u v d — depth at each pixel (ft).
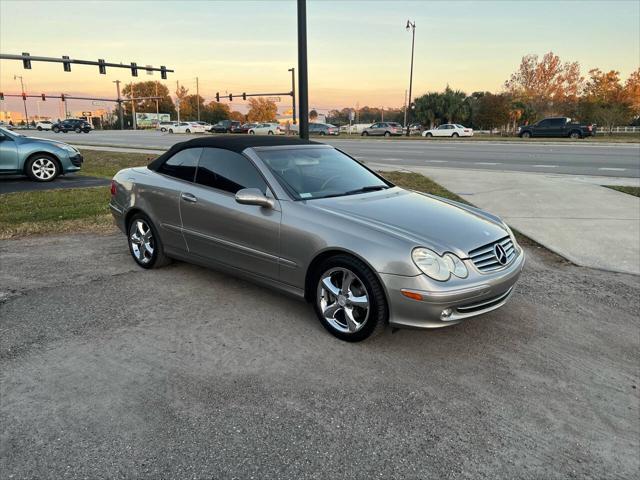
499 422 9.35
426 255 11.11
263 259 13.65
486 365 11.41
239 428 9.01
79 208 27.81
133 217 18.02
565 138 124.16
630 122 201.87
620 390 10.50
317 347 12.07
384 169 49.93
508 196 32.76
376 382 10.59
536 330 13.25
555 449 8.66
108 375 10.69
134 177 17.80
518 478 7.98
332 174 15.17
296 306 14.52
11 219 25.17
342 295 12.16
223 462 8.16
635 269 18.20
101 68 111.45
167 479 7.79
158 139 125.18
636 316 14.20
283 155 15.03
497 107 178.09
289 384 10.44
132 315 13.79
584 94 200.54
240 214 13.94
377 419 9.35
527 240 22.12
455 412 9.62
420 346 12.24
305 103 36.70
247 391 10.16
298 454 8.39
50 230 23.34
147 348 11.91
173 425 9.06
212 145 15.61
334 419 9.32
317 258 12.49
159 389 10.19
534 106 192.75
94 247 20.63
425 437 8.88
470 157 67.41
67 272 17.38
